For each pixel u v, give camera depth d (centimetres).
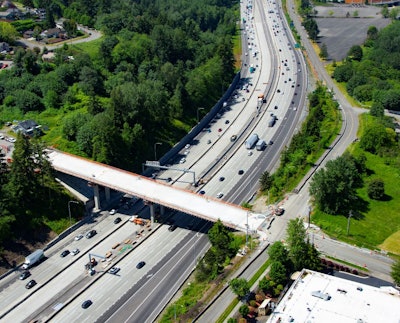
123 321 18650
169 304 19175
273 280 18450
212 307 18100
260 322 17200
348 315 16275
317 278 18062
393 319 16100
